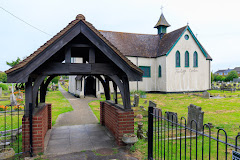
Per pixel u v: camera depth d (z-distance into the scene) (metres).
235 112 12.99
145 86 28.00
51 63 5.70
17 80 5.00
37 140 5.47
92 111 13.85
